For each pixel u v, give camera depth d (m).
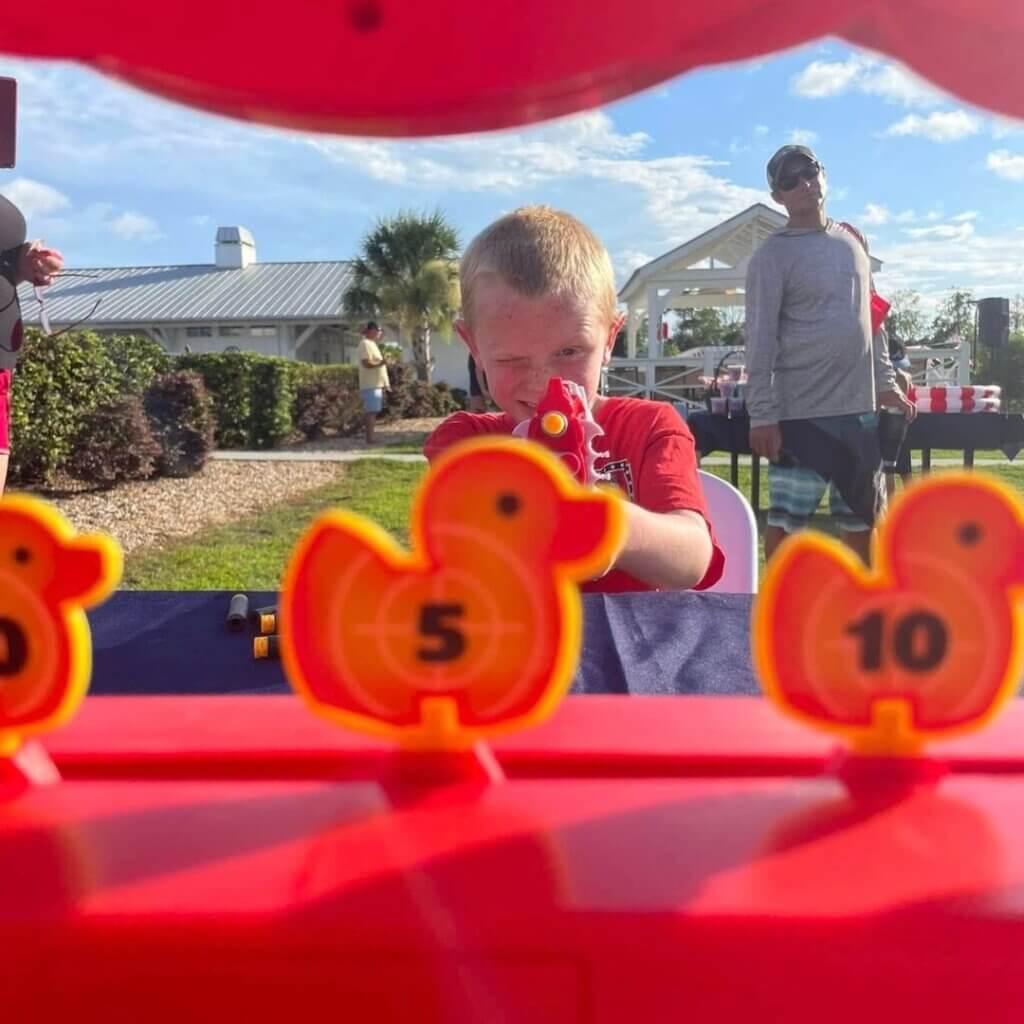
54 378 7.88
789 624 0.52
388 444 14.24
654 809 0.49
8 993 0.42
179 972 0.42
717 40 0.75
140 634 1.24
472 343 1.80
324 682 0.52
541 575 0.50
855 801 0.50
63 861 0.45
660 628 1.21
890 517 0.51
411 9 0.81
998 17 0.61
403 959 0.41
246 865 0.45
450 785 0.52
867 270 3.71
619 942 0.41
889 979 0.40
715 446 6.46
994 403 5.80
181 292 29.33
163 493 8.59
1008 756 0.54
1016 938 0.40
